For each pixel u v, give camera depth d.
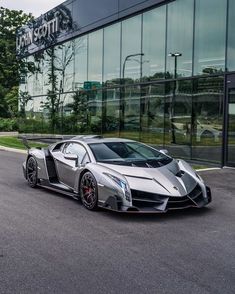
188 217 7.46
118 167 7.76
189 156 15.98
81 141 8.98
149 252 5.52
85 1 22.45
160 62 17.36
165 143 17.20
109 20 20.38
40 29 27.98
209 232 6.51
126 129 19.45
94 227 6.74
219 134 14.60
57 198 9.11
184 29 16.16
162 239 6.11
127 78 19.36
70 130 24.44
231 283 4.51
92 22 21.84
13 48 41.75
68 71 24.70
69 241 5.97
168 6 16.89
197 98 15.59
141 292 4.26
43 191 9.94
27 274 4.72
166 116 17.11
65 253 5.45
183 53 16.22
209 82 15.05
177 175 7.83
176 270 4.88
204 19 15.23
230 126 14.20
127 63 19.34
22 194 9.55
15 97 49.81
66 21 24.48
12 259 5.21
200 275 4.73
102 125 21.25
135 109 18.86
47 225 6.85
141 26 18.41
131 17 19.03
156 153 8.82
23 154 20.00
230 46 14.16
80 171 8.27
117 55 20.08
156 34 17.56
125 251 5.55
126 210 7.19
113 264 5.06
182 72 16.28
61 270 4.85
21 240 6.00
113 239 6.09
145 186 7.29
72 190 8.73
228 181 11.47
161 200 7.25
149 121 18.03
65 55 25.02
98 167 7.83
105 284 4.46
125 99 19.52
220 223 7.07
